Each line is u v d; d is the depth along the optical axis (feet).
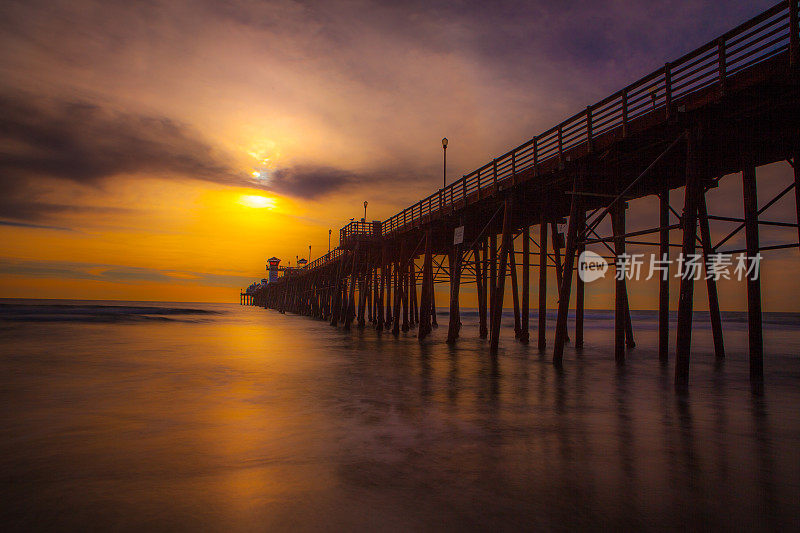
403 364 48.73
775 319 260.83
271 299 363.97
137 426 23.50
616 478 16.30
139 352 59.06
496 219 68.80
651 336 95.50
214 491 15.16
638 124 38.01
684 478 16.30
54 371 42.14
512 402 29.55
